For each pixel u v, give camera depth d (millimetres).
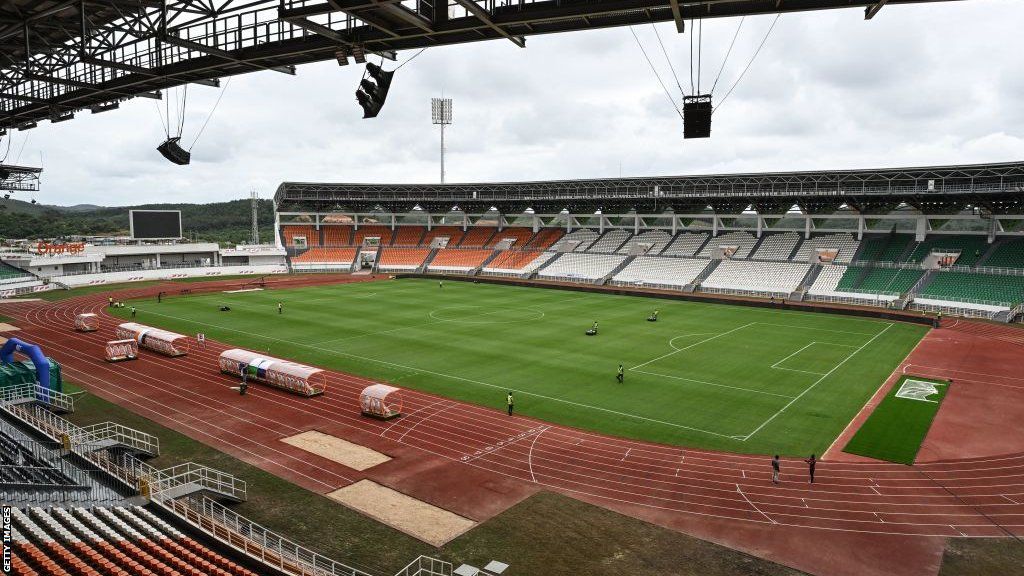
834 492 26672
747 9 20172
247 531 22719
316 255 122000
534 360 49031
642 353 51562
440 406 37906
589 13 20531
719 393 40625
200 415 35781
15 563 16078
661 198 97688
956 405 38312
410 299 82438
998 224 80562
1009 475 28406
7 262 91062
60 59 32656
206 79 30578
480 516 24391
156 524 21484
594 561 21203
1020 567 21016
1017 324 65250
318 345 54125
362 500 25594
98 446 28047
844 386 42312
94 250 102938
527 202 116812
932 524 24000
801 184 86938
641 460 30031
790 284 84750
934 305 72312
